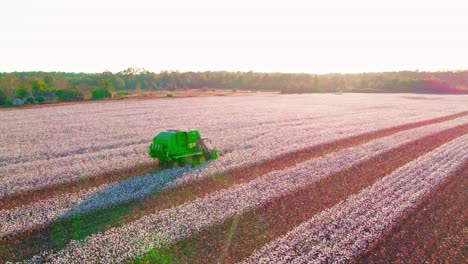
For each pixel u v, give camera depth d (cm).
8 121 4772
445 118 5331
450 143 3303
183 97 9494
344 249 1352
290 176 2223
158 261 1278
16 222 1564
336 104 7712
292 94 11819
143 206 1762
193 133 2422
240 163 2500
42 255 1314
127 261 1277
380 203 1783
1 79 9031
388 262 1273
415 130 4050
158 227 1520
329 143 3306
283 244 1381
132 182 2078
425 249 1361
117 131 3934
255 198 1834
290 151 2909
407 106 7275
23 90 7888
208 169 2333
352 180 2186
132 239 1416
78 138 3525
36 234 1482
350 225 1552
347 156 2756
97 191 1944
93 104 7262
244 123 4559
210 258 1298
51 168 2417
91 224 1572
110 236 1441
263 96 10469
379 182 2123
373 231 1482
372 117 5291
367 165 2542
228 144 3175
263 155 2758
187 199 1850
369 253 1338
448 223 1580
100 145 3175
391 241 1417
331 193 1955
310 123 4625
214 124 4466
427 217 1638
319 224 1549
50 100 7988
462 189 2023
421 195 1884
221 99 9006
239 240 1427
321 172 2316
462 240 1430
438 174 2284
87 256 1301
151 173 2302
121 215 1662
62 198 1844
